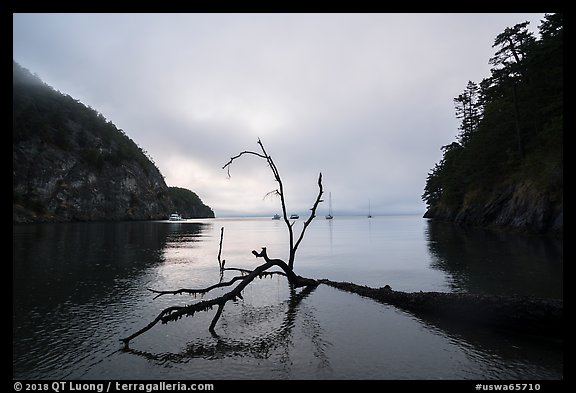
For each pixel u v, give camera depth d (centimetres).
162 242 4184
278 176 1709
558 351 773
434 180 8731
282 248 3716
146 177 15400
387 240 4562
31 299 1323
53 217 9750
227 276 1909
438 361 729
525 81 4062
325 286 1636
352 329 966
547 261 1947
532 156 3738
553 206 3134
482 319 952
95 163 12094
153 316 1106
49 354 784
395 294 1243
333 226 11200
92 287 1544
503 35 3966
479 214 4878
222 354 782
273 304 1289
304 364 721
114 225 8650
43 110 11212
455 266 1981
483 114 5519
